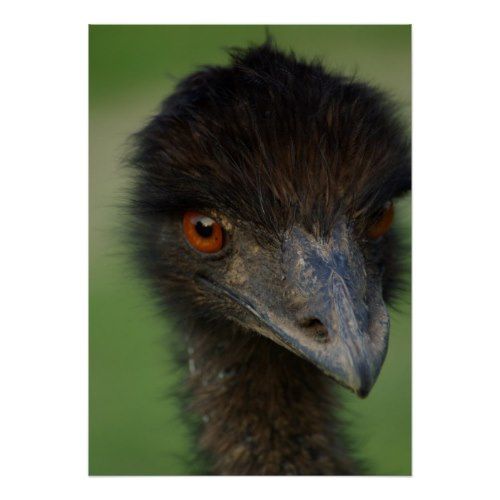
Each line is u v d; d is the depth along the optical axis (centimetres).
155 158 1011
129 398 1698
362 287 845
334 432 1132
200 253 977
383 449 1605
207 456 1120
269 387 1082
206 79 1000
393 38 1773
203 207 962
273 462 1088
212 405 1105
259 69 989
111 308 1730
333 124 927
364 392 763
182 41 1864
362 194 916
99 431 1689
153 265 1073
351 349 779
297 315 848
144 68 1850
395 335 1655
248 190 912
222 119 944
